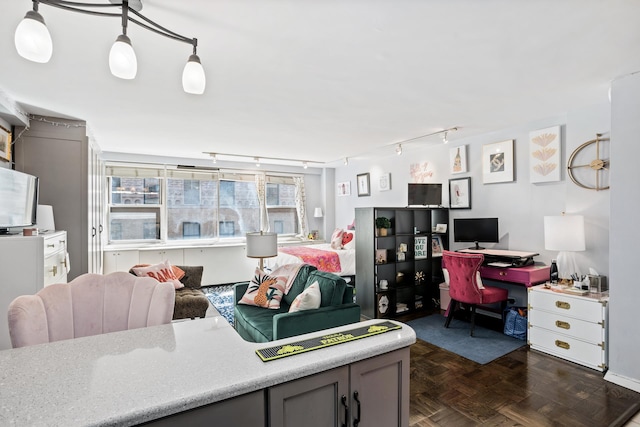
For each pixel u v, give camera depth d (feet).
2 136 9.85
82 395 2.80
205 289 19.24
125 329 4.91
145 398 2.75
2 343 7.09
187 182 20.90
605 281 10.05
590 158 10.48
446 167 15.94
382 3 5.18
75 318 4.65
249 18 5.56
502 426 6.78
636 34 6.15
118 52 4.09
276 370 3.27
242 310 10.62
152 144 15.99
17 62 7.13
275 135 14.20
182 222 20.72
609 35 6.19
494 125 12.71
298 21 5.67
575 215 10.46
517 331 11.65
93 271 12.89
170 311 4.88
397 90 8.95
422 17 5.58
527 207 12.76
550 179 11.87
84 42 6.32
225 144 16.06
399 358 4.21
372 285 13.79
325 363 3.50
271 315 10.11
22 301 4.12
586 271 10.62
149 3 5.07
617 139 8.25
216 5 5.17
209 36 6.13
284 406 3.28
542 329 10.28
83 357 3.54
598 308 8.96
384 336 4.27
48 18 5.50
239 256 20.77
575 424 6.82
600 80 8.35
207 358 3.53
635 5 5.25
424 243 15.48
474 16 5.57
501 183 13.66
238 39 6.25
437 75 7.99
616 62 7.35
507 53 6.90
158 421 2.68
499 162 13.58
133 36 6.13
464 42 6.44
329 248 18.79
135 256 18.07
